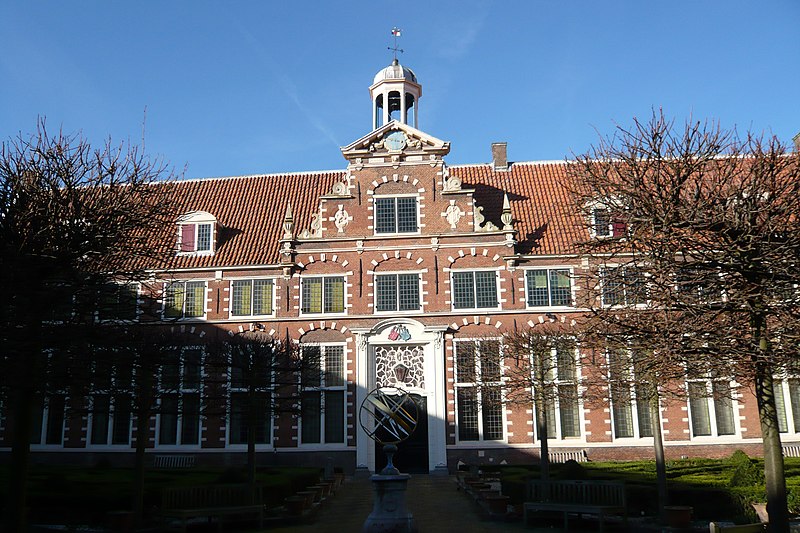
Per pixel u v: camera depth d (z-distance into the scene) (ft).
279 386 109.40
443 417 122.83
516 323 125.18
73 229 69.92
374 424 124.06
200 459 125.18
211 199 146.61
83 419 128.16
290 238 129.90
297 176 151.33
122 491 79.25
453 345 125.80
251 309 129.70
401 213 131.64
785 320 58.34
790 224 58.85
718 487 76.28
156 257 81.87
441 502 89.97
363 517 80.74
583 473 86.07
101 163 77.56
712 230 59.67
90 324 73.15
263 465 124.26
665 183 64.44
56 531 70.33
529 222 134.00
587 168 73.56
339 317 127.75
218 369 124.88
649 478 89.56
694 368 59.72
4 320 63.72
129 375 77.77
